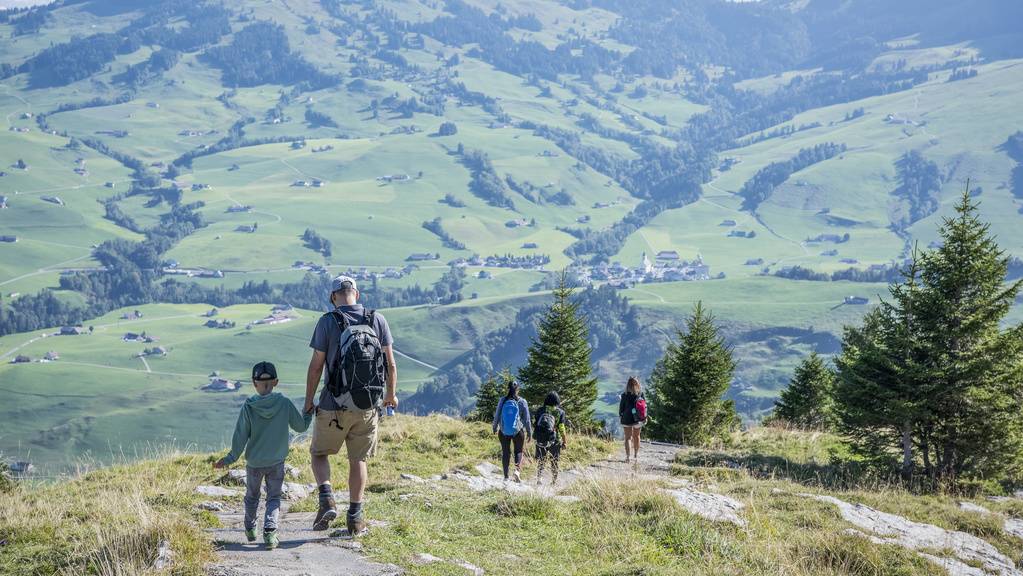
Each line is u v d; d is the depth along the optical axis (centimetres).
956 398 1855
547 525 877
